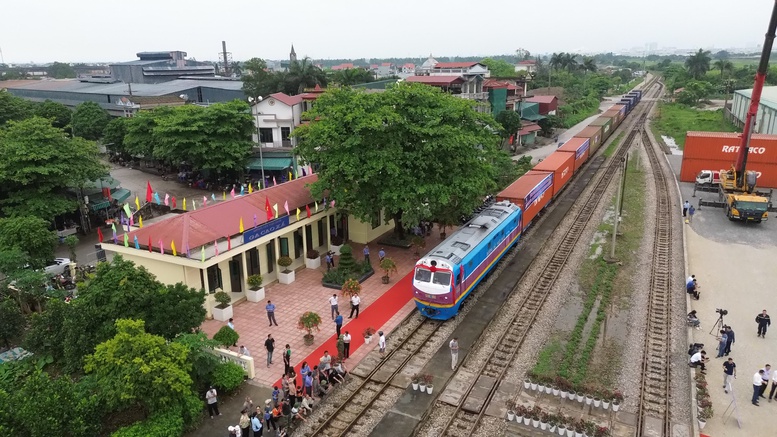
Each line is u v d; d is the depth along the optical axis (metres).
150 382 17.38
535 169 47.97
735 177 44.66
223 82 100.88
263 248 31.58
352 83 90.88
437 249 27.73
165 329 20.72
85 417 17.06
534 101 92.12
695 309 27.72
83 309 20.61
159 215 47.22
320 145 31.92
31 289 27.30
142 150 58.31
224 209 31.05
